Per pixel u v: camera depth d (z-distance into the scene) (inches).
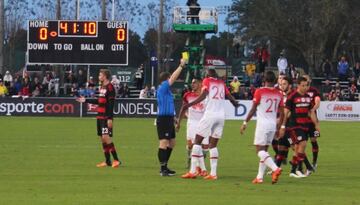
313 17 5556.1
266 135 1222.3
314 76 4911.4
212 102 1278.3
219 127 1280.8
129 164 1530.5
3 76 4463.6
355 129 2901.1
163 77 1326.3
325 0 5502.0
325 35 5561.0
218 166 1526.8
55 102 3587.6
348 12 5654.5
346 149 2009.1
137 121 3282.5
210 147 1290.6
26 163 1521.9
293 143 1350.9
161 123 1318.9
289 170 1469.0
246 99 3801.7
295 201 1022.4
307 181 1273.4
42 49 3678.6
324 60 5196.9
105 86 1471.5
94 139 2208.4
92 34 3666.3
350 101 3661.4
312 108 1384.1
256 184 1214.3
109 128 1466.5
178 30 4183.1
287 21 5674.2
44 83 4018.2
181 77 4744.1
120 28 3668.8
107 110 1466.5
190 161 1441.9
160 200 1016.2
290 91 1424.7
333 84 4325.8
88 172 1364.4
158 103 1326.3
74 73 4672.7
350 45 5900.6
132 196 1052.5
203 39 4239.7
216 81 1279.5
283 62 4232.3
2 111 3592.5
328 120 3607.3
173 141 1339.8
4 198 1019.9
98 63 3683.6
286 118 1343.5
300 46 5703.7
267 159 1214.3
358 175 1381.6
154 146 2009.1
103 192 1090.7
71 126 2827.3
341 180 1293.1
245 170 1449.3
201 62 4151.1
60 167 1450.5
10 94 3882.9
